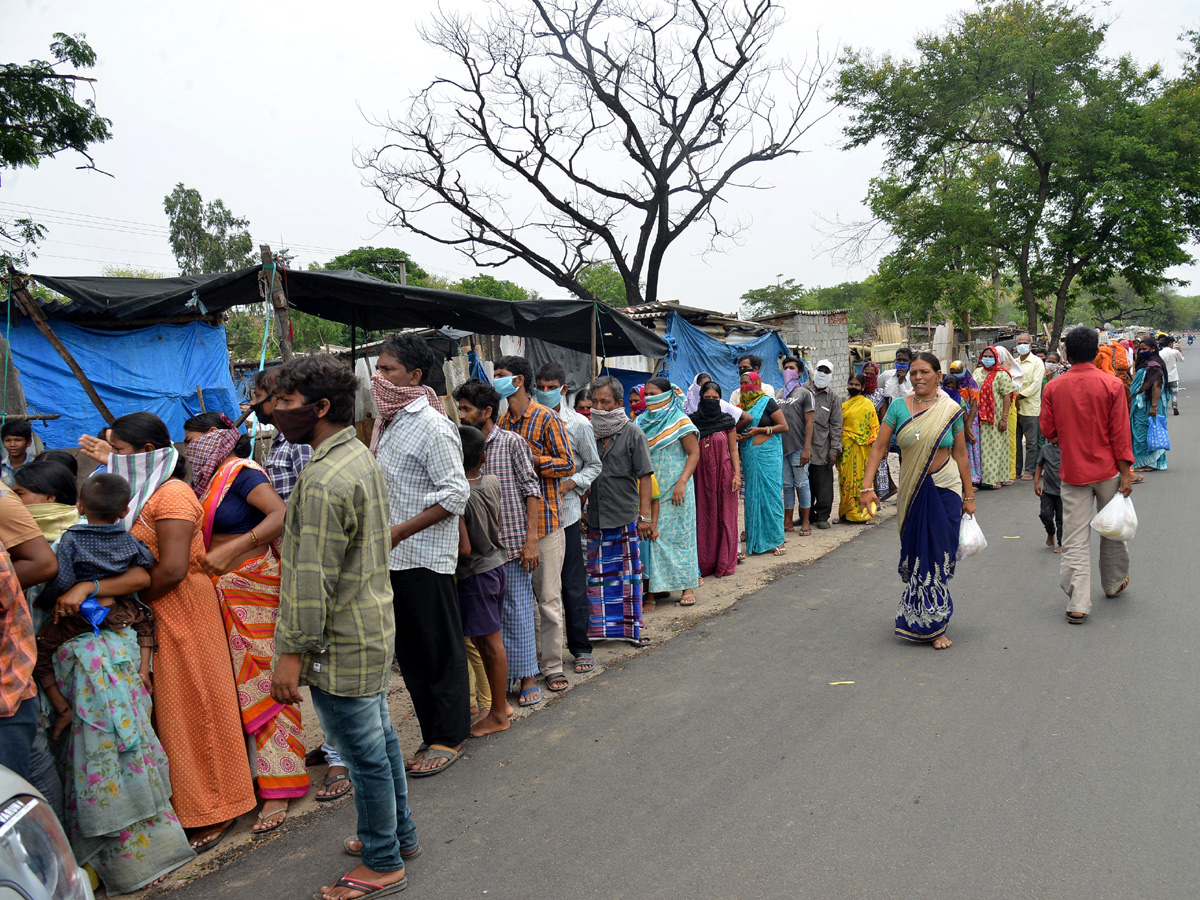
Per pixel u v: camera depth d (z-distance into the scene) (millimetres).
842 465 9156
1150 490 9586
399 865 2934
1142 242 24469
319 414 2689
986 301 28109
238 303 7414
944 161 27031
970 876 2762
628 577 5477
